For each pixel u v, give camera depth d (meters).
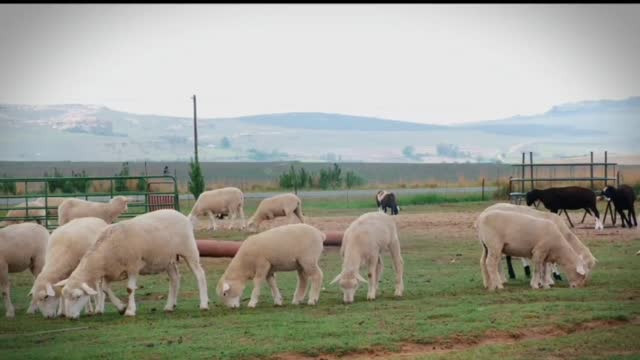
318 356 14.07
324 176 86.06
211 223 40.41
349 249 19.16
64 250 18.27
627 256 26.17
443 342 14.88
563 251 20.11
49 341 15.43
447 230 36.16
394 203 45.44
